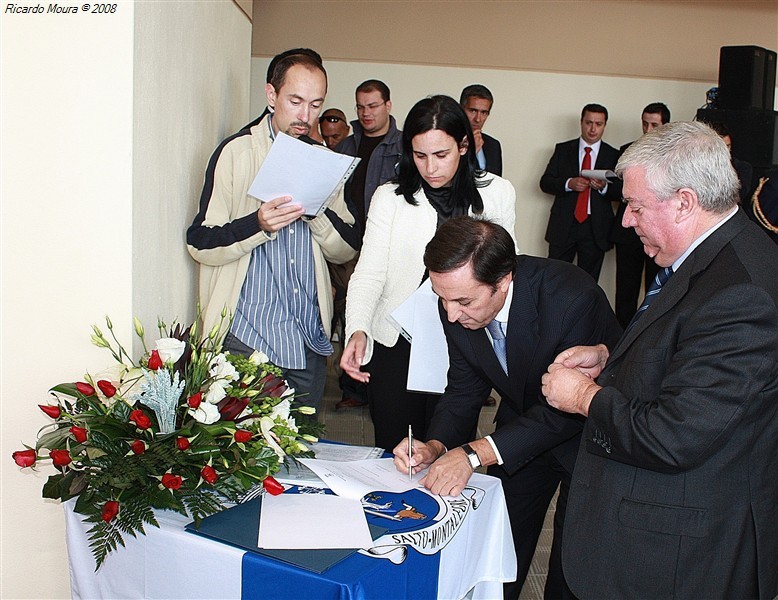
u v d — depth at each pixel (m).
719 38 6.70
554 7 6.59
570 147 6.16
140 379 1.68
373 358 2.54
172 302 2.33
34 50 1.95
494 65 6.64
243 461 1.63
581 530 1.61
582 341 1.92
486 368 2.02
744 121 5.47
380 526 1.58
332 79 6.61
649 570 1.51
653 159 1.50
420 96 6.66
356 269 2.49
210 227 2.28
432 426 2.12
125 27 1.93
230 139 2.38
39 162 1.98
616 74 6.72
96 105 1.96
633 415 1.48
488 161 4.79
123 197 1.98
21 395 2.05
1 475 2.07
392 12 6.52
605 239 6.06
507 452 1.90
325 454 2.00
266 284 2.36
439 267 1.72
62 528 2.10
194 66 2.47
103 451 1.60
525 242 6.89
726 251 1.48
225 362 1.78
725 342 1.40
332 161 2.12
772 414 1.48
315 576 1.38
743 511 1.48
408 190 2.44
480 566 1.82
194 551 1.51
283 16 6.48
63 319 2.02
